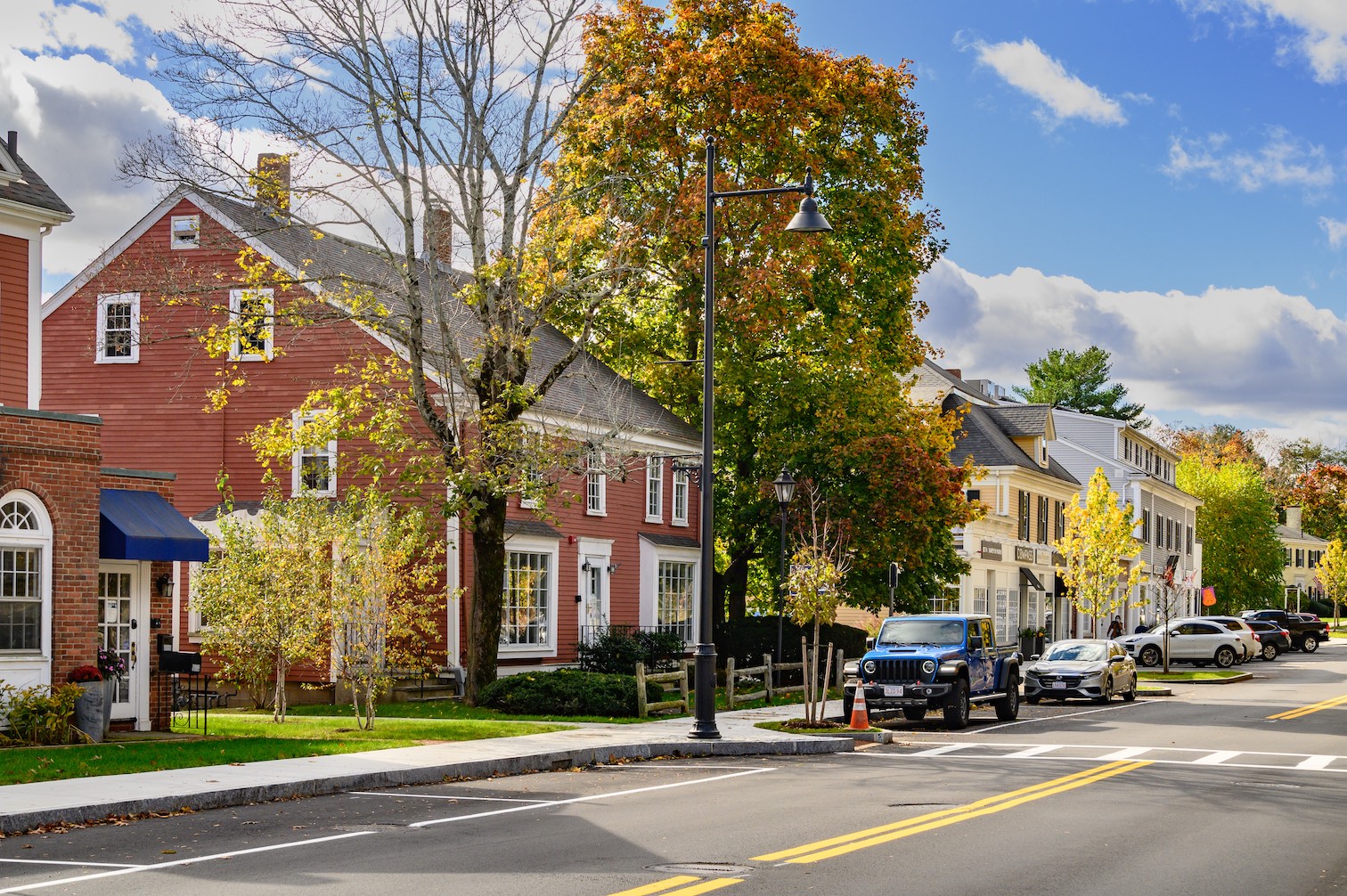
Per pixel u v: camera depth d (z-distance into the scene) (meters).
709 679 23.36
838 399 40.69
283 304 33.75
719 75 37.16
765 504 41.81
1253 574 97.12
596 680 28.72
